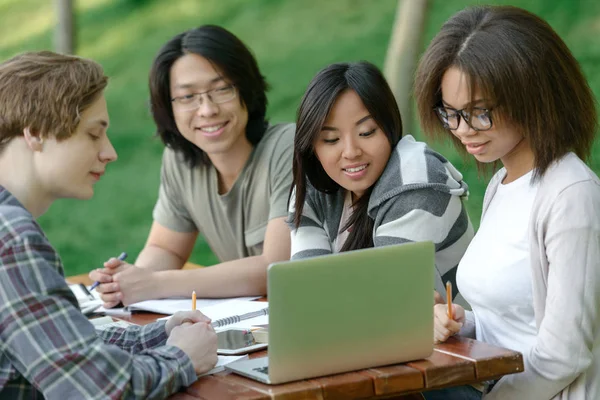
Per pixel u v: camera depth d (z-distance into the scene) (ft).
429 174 13.24
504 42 11.28
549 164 11.50
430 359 10.76
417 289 10.57
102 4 59.77
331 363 10.30
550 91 11.34
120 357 10.16
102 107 11.13
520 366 10.82
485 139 11.62
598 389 11.46
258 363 11.05
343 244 14.35
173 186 18.49
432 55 11.92
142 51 54.39
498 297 12.01
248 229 17.65
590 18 42.34
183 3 57.41
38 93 10.61
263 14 53.72
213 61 16.67
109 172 45.09
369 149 13.39
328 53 48.37
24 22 59.88
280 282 9.87
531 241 11.51
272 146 17.37
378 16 50.03
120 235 40.60
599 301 11.18
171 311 15.05
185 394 10.36
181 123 17.15
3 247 10.07
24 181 10.85
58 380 10.01
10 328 10.03
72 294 10.41
